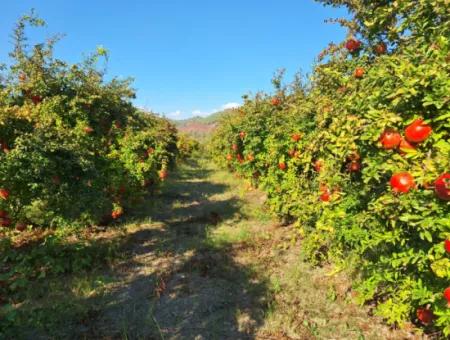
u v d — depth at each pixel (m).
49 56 6.70
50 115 6.22
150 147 8.11
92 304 4.40
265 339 3.69
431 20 2.96
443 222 2.39
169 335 3.78
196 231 7.46
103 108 7.51
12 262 5.61
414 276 3.14
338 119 3.41
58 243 5.92
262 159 7.82
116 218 8.12
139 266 5.57
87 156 5.60
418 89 2.49
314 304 4.29
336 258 4.43
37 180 4.98
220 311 4.21
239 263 5.60
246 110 10.27
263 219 8.09
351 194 3.57
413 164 2.64
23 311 4.17
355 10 3.82
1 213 5.33
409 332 3.63
